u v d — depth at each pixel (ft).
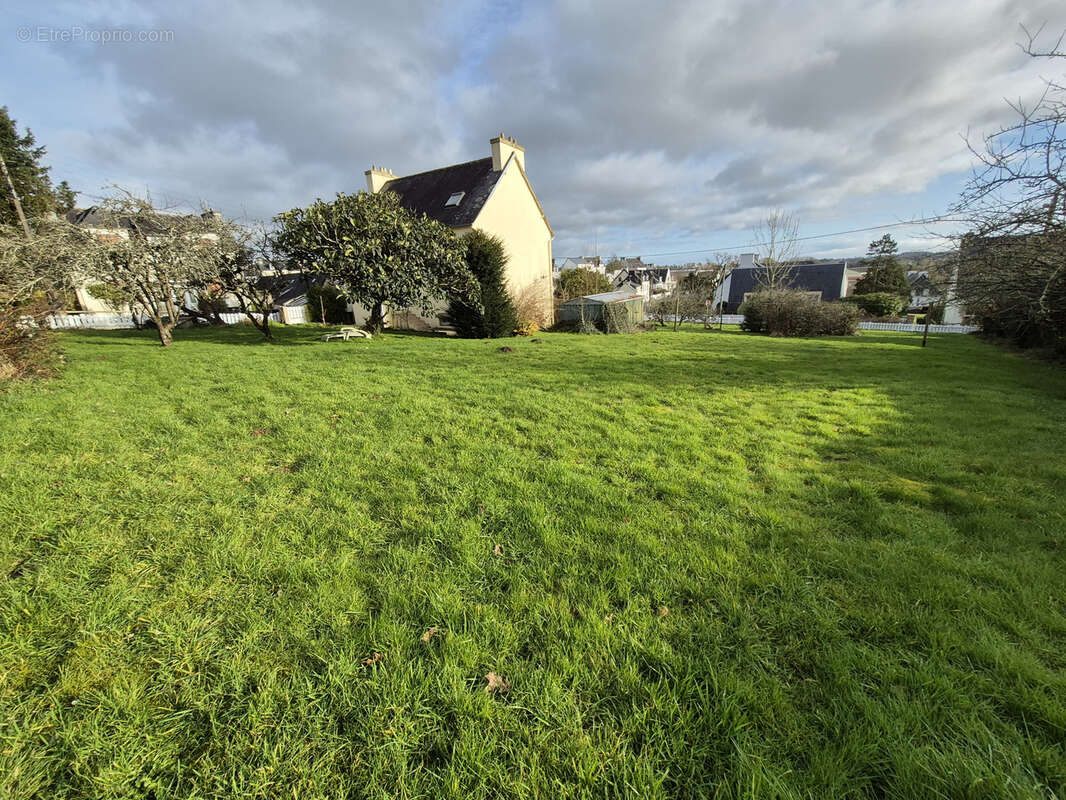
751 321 80.23
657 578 7.43
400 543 8.50
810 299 73.26
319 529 8.90
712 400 20.48
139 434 14.24
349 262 39.55
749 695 5.19
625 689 5.34
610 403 19.72
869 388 23.53
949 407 19.38
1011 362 34.55
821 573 7.53
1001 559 7.85
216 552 7.99
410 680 5.50
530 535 8.81
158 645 5.96
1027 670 5.40
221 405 17.93
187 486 10.69
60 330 51.24
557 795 4.27
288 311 77.97
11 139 67.87
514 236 68.39
